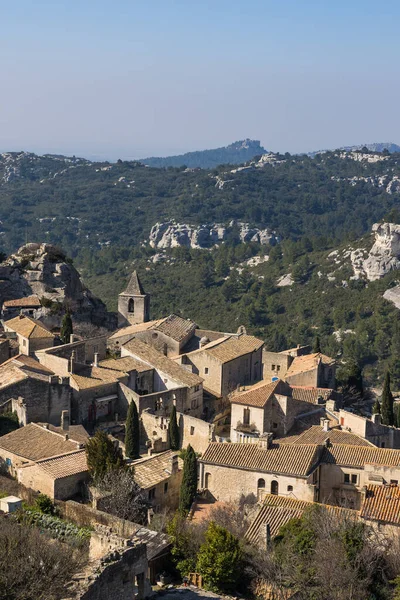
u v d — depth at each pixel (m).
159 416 102.81
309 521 71.38
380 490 76.69
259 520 74.06
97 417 105.94
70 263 171.38
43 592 54.38
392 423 122.69
